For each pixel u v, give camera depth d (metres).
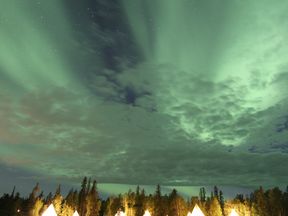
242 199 102.75
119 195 110.62
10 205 92.12
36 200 90.44
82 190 110.88
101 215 113.62
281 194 92.19
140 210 98.06
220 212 88.94
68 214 86.38
